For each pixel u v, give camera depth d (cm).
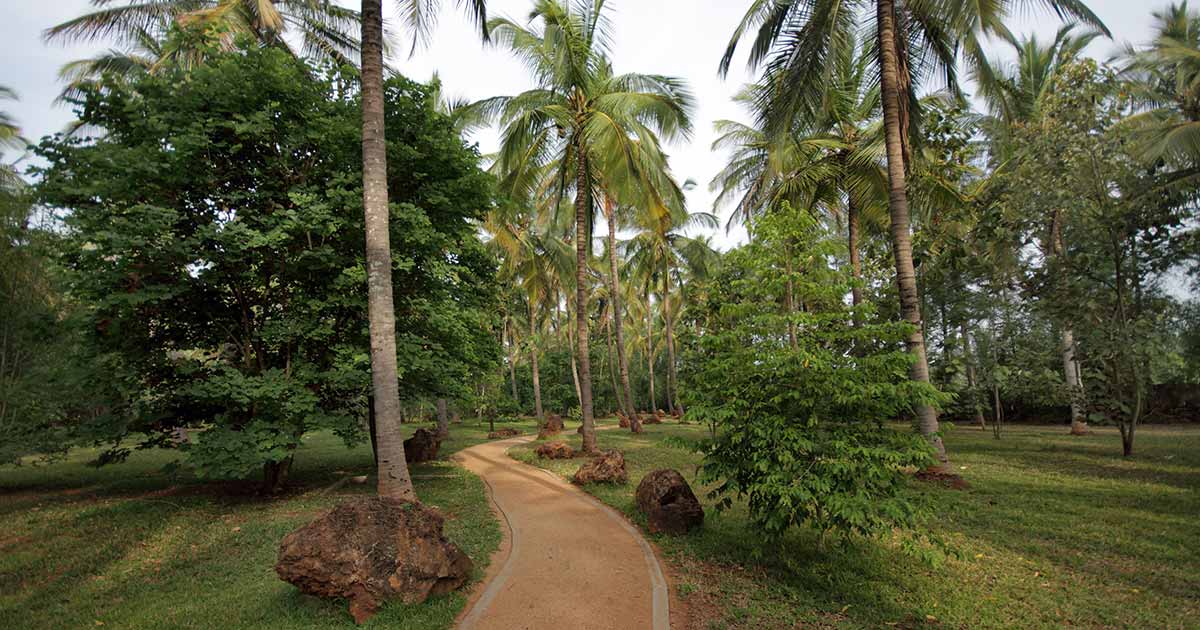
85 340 905
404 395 1084
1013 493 844
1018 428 2159
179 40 920
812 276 551
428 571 465
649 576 527
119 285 793
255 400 827
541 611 449
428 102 1015
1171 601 457
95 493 1054
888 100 964
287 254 869
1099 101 1109
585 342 1456
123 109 842
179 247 770
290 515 812
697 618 438
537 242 2339
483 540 653
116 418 911
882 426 537
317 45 1526
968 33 939
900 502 458
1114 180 1095
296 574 435
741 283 573
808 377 514
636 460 1330
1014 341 1384
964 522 699
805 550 590
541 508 828
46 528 749
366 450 1888
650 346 3375
